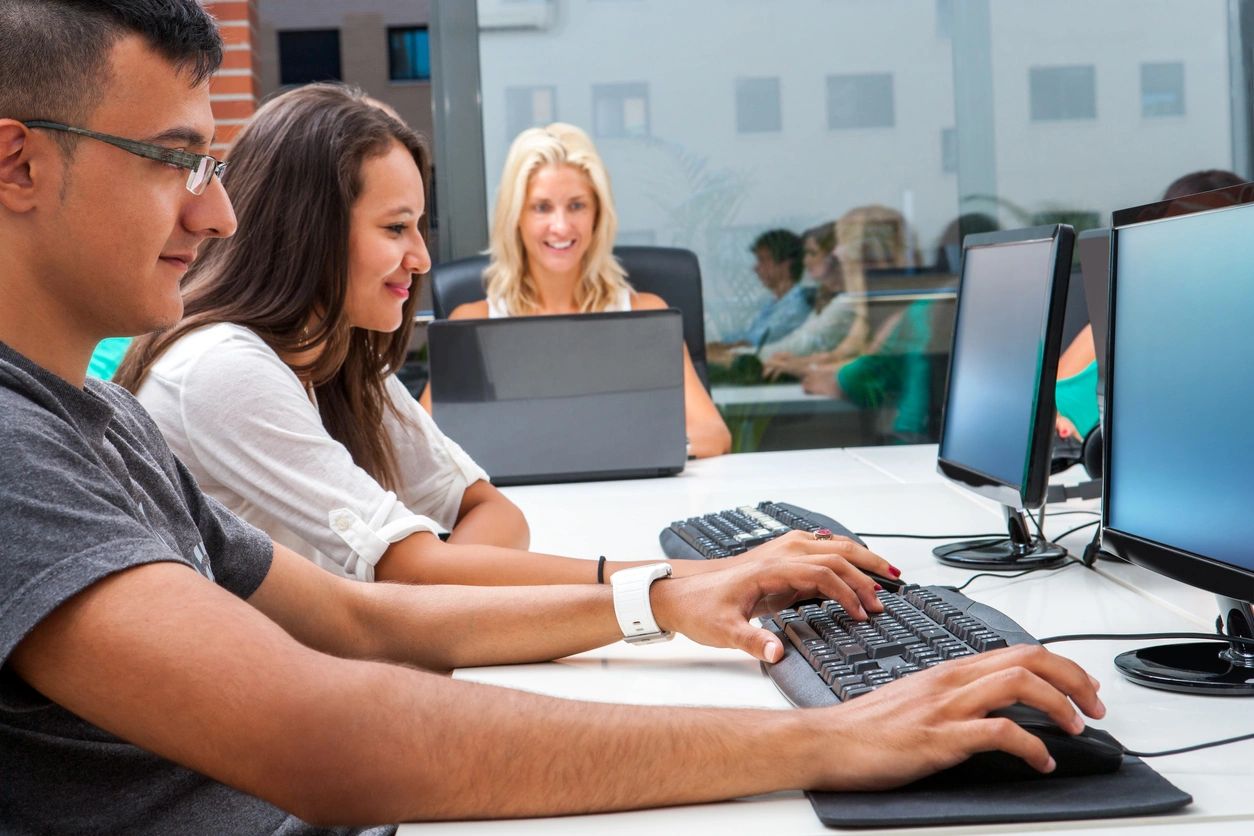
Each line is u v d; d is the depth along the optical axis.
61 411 0.84
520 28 4.53
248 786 0.75
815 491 2.16
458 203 4.60
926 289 4.69
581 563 1.42
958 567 1.54
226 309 1.59
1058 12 4.55
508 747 0.77
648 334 2.38
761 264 4.67
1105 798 0.75
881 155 4.62
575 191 3.48
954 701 0.81
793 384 4.75
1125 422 1.21
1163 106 4.60
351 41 4.62
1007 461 1.55
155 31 0.83
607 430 2.39
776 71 4.57
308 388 1.70
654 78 4.56
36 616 0.72
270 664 0.75
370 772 0.75
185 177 0.86
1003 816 0.73
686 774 0.78
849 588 1.16
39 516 0.74
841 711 0.83
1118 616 1.27
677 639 1.25
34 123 0.81
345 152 1.59
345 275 1.62
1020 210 4.64
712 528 1.67
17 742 0.84
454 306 3.63
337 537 1.45
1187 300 1.09
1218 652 1.08
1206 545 1.04
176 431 1.51
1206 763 0.83
